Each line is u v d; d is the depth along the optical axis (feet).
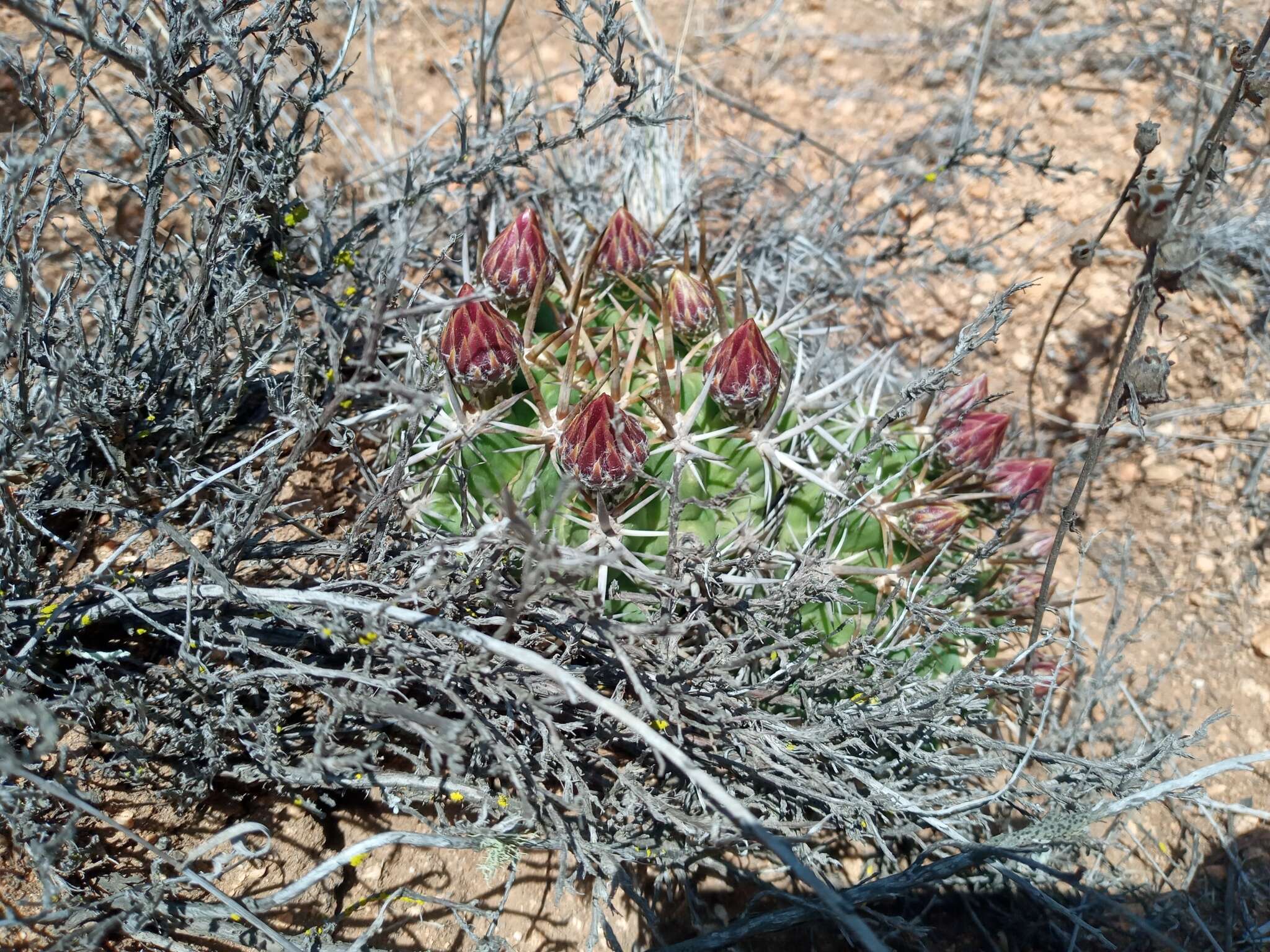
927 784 0.91
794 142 1.51
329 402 0.79
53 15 0.77
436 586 0.79
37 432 0.74
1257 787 1.06
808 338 1.29
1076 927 0.87
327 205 1.10
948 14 1.69
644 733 0.64
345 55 0.99
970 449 0.97
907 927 0.81
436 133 1.54
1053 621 1.14
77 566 0.91
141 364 0.93
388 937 0.79
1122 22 1.60
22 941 0.71
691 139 1.58
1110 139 1.54
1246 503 1.24
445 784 0.79
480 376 0.83
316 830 0.82
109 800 0.79
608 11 1.01
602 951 0.83
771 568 0.91
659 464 0.86
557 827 0.76
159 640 0.86
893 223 1.48
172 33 0.85
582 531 0.87
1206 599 1.21
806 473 0.90
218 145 0.93
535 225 0.91
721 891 0.89
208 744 0.76
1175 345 1.33
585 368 0.90
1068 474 1.32
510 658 0.77
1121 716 1.07
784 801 0.85
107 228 1.03
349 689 0.82
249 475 0.89
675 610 0.84
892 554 0.96
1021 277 1.43
